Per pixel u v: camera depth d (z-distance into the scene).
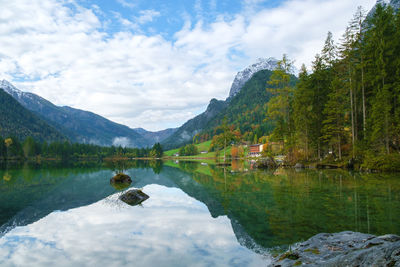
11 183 25.39
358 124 38.28
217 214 11.76
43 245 7.79
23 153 130.50
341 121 39.19
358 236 6.46
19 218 11.34
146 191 19.95
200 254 6.97
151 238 8.41
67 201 15.53
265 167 47.47
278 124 47.56
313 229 8.84
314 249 5.96
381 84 33.19
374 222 9.24
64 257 6.80
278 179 25.62
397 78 31.22
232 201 14.93
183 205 14.09
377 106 30.92
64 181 27.33
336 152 42.03
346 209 11.46
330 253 5.50
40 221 10.77
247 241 7.95
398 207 11.59
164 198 16.53
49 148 151.25
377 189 16.88
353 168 34.56
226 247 7.49
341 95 38.31
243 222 10.20
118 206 13.93
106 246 7.66
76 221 10.73
